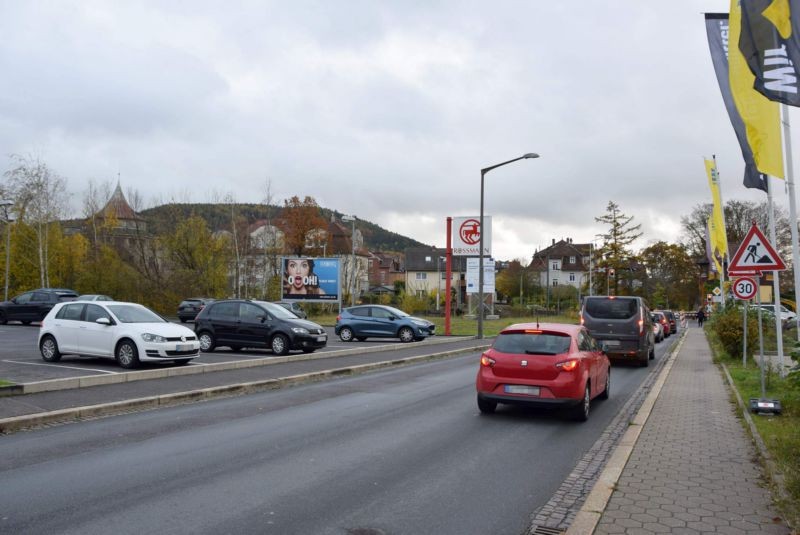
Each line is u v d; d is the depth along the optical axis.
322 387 13.66
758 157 11.73
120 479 6.27
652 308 69.00
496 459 7.44
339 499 5.76
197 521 5.10
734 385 13.50
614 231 61.03
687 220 72.50
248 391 12.87
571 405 9.65
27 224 48.75
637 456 7.44
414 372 16.89
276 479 6.37
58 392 11.12
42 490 5.86
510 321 51.72
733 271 11.11
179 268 51.44
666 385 14.46
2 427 8.48
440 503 5.71
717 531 4.94
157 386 12.27
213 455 7.34
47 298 32.88
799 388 9.12
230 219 55.88
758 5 8.96
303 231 68.31
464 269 100.94
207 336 20.19
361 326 27.98
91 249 53.31
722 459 7.29
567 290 78.94
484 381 10.09
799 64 8.73
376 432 8.83
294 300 41.88
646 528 4.99
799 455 6.68
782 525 5.07
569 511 5.57
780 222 62.19
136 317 15.62
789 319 37.44
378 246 177.50
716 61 12.87
